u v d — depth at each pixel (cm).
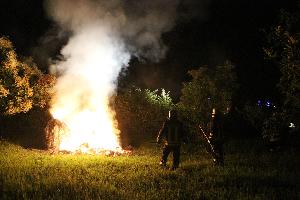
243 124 2336
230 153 1680
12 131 1978
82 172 1194
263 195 946
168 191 968
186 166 1330
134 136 2141
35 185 978
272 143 1783
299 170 1303
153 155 1602
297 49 1110
